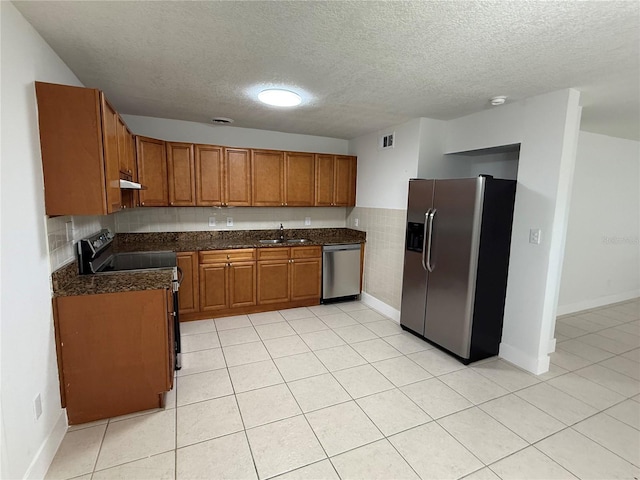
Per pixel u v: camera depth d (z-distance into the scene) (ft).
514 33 5.47
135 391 6.88
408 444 6.22
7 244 4.60
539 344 8.84
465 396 7.80
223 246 12.27
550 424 6.88
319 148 15.26
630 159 14.32
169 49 6.42
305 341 10.58
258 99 9.66
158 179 11.46
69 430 6.39
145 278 7.32
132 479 5.32
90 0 4.73
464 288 9.19
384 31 5.55
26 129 5.20
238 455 5.87
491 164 11.84
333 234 16.07
